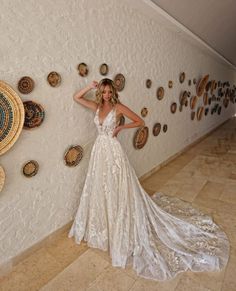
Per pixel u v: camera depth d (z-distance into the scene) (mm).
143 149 3070
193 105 4539
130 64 2486
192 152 4562
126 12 2297
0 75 1350
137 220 1850
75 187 2062
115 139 1840
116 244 1737
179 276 1583
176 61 3537
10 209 1578
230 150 4668
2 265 1595
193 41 3795
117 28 2207
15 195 1588
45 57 1580
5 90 1350
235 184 3059
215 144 5172
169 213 2314
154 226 1948
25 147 1578
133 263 1683
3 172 1420
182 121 4203
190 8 2883
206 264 1673
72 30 1740
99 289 1495
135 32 2482
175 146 4113
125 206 1817
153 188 2963
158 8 2500
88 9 1848
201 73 4719
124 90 2455
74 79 1829
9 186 1537
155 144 3365
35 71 1535
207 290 1475
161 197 2695
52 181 1837
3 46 1335
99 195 1837
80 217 1933
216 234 2002
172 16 2822
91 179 1888
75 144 1960
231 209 2443
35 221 1772
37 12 1478
